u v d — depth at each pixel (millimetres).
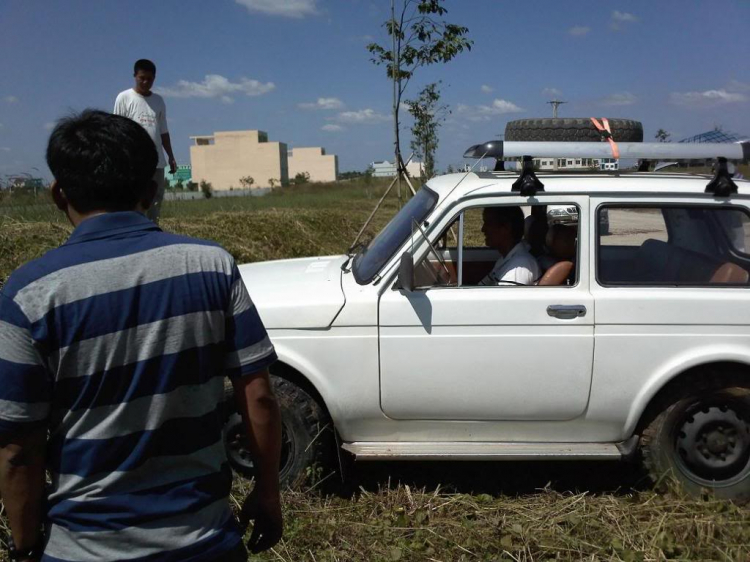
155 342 1582
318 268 4273
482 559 3146
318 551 3217
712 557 3193
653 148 3609
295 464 3633
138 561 1589
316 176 121188
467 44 8320
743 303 3467
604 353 3480
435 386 3518
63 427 1578
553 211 3754
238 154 104375
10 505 1582
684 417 3600
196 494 1667
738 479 3611
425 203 3855
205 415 1688
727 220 3598
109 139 1628
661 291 3492
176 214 12320
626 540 3287
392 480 3975
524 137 4148
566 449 3588
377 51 8438
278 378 3596
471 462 4215
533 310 3467
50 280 1520
